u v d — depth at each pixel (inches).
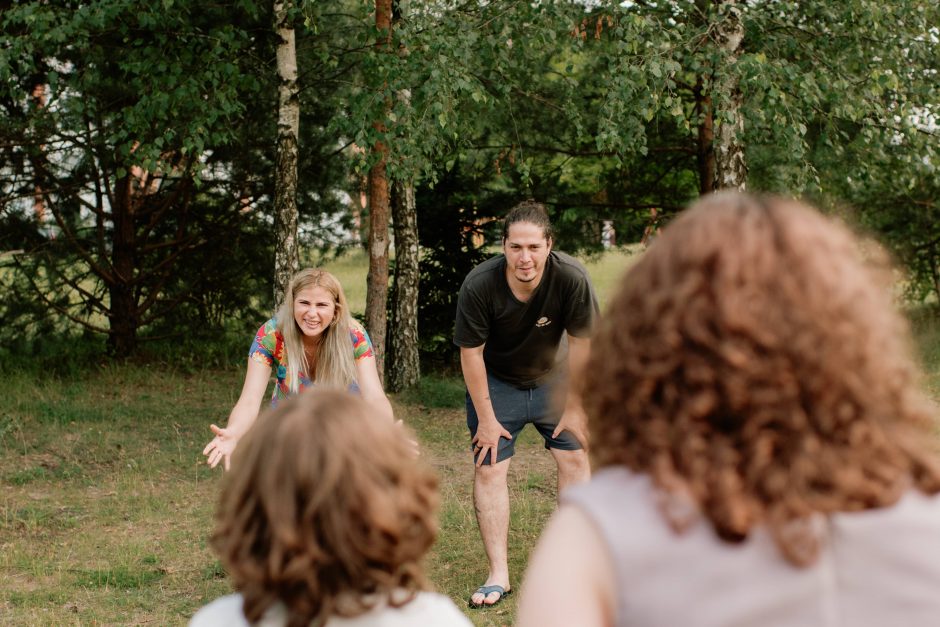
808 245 44.4
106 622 177.0
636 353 44.8
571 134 429.1
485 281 165.5
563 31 357.7
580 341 170.4
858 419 42.3
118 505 255.1
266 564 49.1
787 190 344.5
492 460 175.9
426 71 305.0
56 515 246.2
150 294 456.8
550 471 284.0
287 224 354.9
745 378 41.6
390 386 409.1
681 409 42.8
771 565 41.3
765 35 339.6
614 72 303.3
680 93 419.8
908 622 41.1
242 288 463.5
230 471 52.2
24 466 291.4
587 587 42.3
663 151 459.5
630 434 44.8
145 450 315.3
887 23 327.9
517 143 413.4
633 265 48.6
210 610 54.6
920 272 544.4
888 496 42.4
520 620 43.7
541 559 43.8
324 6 408.8
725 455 41.7
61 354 450.9
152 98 321.4
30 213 429.4
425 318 458.9
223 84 333.7
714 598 41.2
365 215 486.6
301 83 424.5
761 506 41.3
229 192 455.2
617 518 42.8
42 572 202.4
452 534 219.3
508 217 161.9
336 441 49.3
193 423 354.3
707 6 360.8
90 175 428.1
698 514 42.0
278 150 355.3
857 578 41.5
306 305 162.1
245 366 466.9
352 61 418.9
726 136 321.4
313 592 48.7
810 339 41.9
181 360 463.2
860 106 319.6
